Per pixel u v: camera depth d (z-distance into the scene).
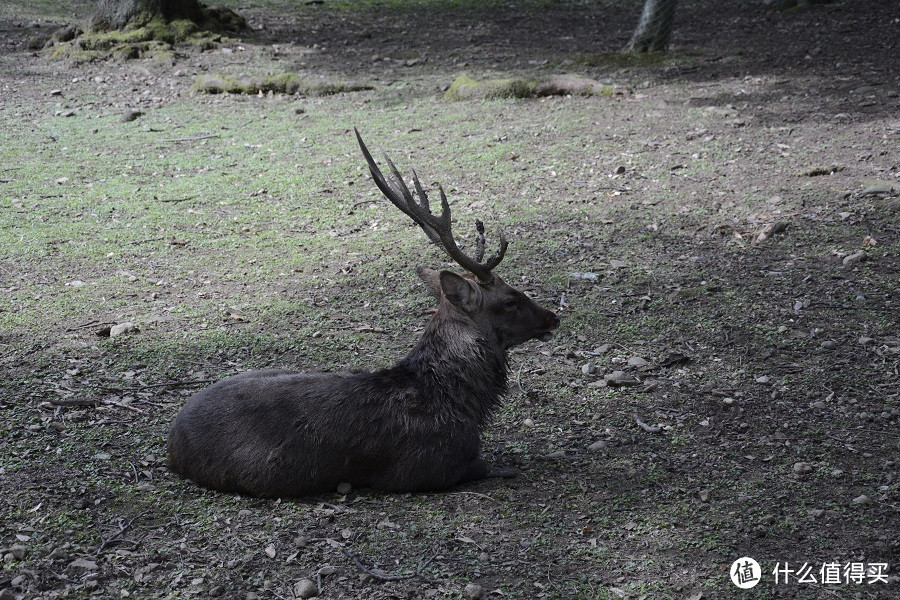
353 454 6.42
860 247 10.87
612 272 10.76
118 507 6.28
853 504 6.28
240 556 5.76
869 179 12.78
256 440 6.36
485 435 7.47
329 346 9.11
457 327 6.68
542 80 18.61
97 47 22.53
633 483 6.66
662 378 8.36
